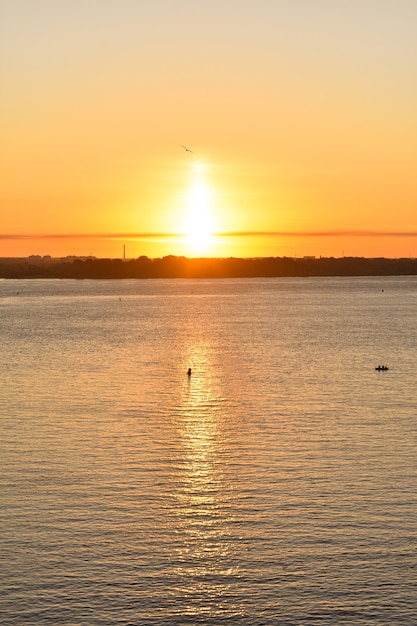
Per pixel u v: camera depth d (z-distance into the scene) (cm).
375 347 11694
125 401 7162
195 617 3181
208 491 4509
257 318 17862
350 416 6475
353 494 4438
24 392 7688
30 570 3525
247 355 10794
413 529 3931
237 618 3180
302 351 11231
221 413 6600
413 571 3512
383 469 4906
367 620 3155
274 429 5997
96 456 5216
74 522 4041
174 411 6688
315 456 5209
